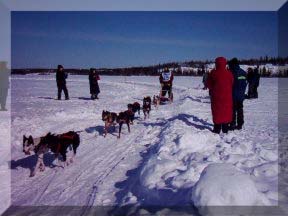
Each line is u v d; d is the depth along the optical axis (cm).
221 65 537
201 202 233
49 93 1534
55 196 331
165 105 1072
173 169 334
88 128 682
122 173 386
